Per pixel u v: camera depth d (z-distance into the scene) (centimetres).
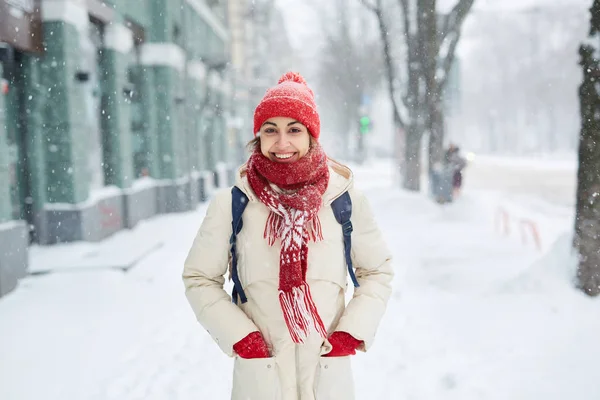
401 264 766
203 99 1905
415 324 503
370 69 3572
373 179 2797
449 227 1091
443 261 764
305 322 169
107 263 800
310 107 179
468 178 2620
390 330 495
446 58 1490
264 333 185
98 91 1160
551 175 2734
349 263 190
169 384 403
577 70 5006
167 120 1465
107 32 1170
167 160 1482
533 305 504
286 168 174
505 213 984
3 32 786
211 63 1934
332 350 181
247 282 185
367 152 4562
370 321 186
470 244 891
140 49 1421
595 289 501
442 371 398
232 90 2491
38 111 949
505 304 519
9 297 648
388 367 414
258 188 178
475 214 1177
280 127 178
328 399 182
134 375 422
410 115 1609
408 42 1583
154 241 1025
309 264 182
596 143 500
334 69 3897
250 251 183
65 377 420
